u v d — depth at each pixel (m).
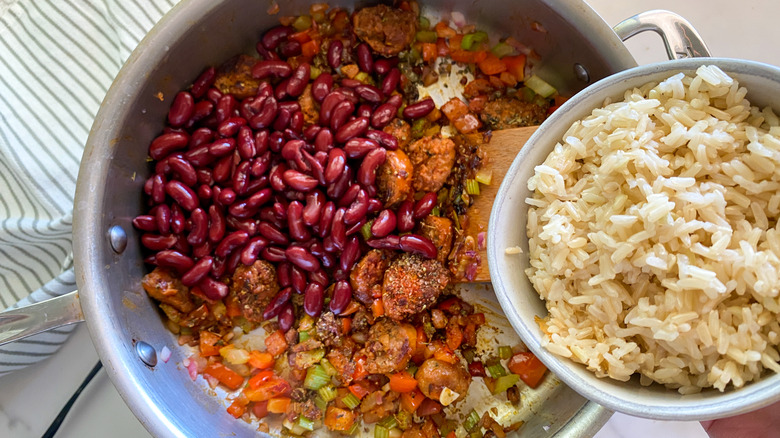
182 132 0.29
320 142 0.29
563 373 0.21
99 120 0.25
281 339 0.30
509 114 0.30
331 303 0.29
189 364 0.30
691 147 0.22
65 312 0.25
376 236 0.28
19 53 0.31
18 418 0.32
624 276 0.22
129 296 0.28
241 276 0.29
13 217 0.31
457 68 0.32
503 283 0.23
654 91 0.22
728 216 0.21
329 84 0.30
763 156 0.20
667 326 0.21
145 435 0.32
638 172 0.22
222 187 0.29
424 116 0.30
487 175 0.29
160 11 0.31
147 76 0.26
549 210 0.23
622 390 0.21
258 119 0.29
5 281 0.32
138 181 0.29
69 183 0.31
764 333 0.21
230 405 0.30
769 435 0.30
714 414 0.19
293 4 0.29
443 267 0.29
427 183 0.29
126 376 0.25
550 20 0.28
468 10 0.30
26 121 0.31
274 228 0.29
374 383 0.30
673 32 0.27
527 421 0.30
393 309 0.28
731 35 0.33
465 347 0.31
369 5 0.30
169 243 0.28
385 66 0.30
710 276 0.20
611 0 0.34
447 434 0.30
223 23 0.28
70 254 0.32
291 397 0.30
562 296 0.23
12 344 0.30
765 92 0.21
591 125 0.23
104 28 0.31
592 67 0.28
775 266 0.20
